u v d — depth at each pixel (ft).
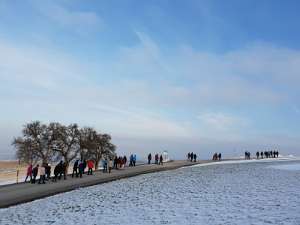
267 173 164.45
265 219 70.59
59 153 252.01
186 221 70.54
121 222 70.90
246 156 331.77
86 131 258.98
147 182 133.59
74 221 72.08
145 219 73.20
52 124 255.09
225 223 68.33
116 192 109.29
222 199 94.99
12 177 196.85
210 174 161.17
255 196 98.43
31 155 246.88
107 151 260.21
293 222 67.56
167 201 93.81
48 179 137.28
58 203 91.40
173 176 154.20
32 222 71.26
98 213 79.51
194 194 104.94
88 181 132.16
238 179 141.08
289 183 126.41
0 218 74.54
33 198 96.58
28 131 250.37
